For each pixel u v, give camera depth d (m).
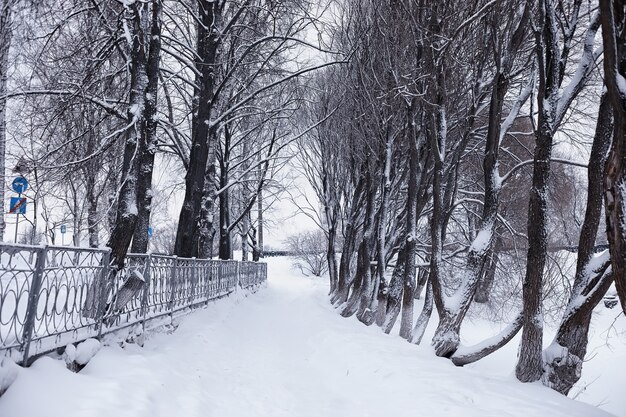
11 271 3.76
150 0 7.66
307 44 13.62
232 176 25.42
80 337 5.08
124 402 4.24
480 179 18.03
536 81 9.37
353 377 7.01
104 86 9.48
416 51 10.51
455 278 21.66
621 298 3.47
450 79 10.41
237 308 14.66
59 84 8.59
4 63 7.07
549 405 5.25
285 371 7.75
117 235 6.25
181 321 9.09
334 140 20.28
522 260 17.77
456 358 7.99
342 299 18.84
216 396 5.92
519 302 19.75
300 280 42.47
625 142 3.33
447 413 4.84
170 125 15.52
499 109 8.45
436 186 9.08
